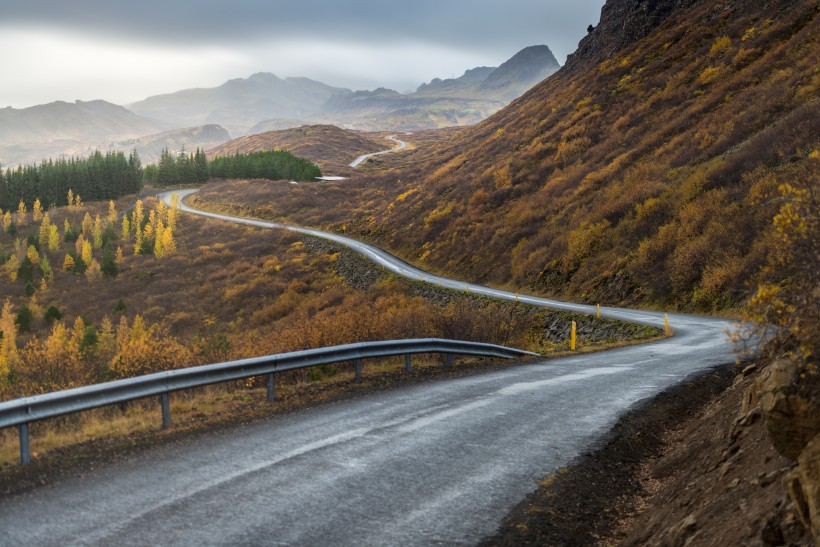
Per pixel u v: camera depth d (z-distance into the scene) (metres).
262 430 9.11
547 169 66.69
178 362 12.89
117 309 76.12
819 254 4.71
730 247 32.78
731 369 14.03
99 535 5.52
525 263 49.00
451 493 6.68
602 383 12.95
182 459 7.74
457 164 94.19
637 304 36.53
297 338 15.76
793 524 3.89
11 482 6.95
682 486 6.40
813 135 35.94
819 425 4.39
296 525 5.79
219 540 5.45
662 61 75.56
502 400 11.22
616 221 45.56
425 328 19.83
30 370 12.48
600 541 5.82
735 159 40.09
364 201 113.62
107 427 9.29
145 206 139.50
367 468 7.43
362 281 63.09
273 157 175.12
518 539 5.65
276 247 90.12
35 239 115.75
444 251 62.69
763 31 63.56
